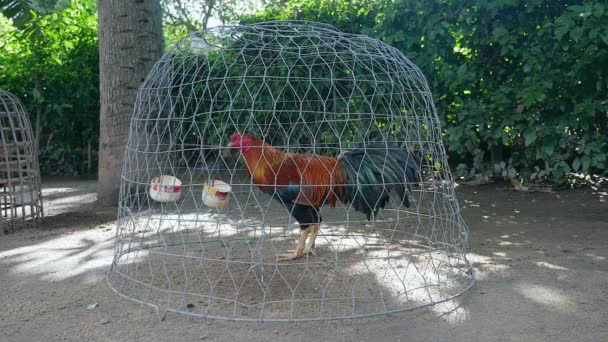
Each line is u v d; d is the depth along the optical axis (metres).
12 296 4.16
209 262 5.09
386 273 4.72
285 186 4.77
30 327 3.55
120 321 3.63
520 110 8.09
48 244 5.87
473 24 8.15
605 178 9.32
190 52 5.04
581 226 6.50
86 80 11.74
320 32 4.67
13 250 5.61
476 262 5.08
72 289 4.32
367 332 3.43
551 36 7.46
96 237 6.20
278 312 3.76
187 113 9.40
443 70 8.05
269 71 8.34
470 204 8.16
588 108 7.44
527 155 8.80
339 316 3.67
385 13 8.43
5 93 6.59
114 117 7.89
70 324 3.59
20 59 10.70
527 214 7.34
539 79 7.52
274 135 8.66
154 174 7.93
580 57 7.32
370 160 4.92
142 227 6.69
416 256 5.29
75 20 11.49
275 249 5.23
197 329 3.49
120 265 5.00
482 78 8.42
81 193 9.59
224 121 9.21
